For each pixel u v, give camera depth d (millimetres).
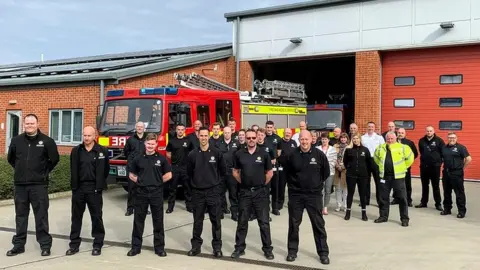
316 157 7090
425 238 8531
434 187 11414
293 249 7160
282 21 19734
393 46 17344
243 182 7344
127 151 10492
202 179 7363
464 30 16078
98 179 7375
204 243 8203
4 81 17969
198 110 12305
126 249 7777
